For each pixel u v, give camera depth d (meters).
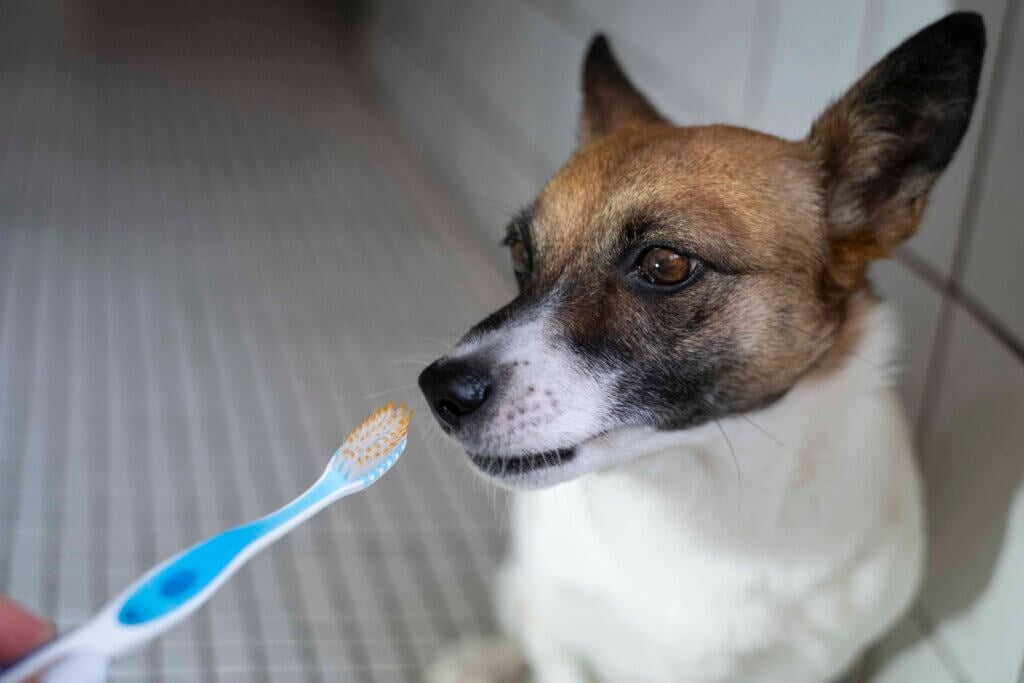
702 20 0.71
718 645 0.57
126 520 0.75
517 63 0.97
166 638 0.68
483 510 0.77
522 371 0.51
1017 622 0.52
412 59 1.35
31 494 0.77
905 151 0.53
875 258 0.54
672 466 0.54
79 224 1.16
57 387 0.88
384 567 0.73
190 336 0.95
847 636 0.58
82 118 1.48
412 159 1.34
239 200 1.23
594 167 0.55
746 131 0.56
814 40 0.62
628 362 0.52
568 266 0.54
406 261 1.08
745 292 0.52
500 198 1.05
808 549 0.55
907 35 0.56
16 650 0.40
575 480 0.57
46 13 1.96
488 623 0.69
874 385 0.55
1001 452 0.53
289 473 0.79
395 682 0.66
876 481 0.54
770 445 0.54
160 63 1.72
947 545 0.57
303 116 1.50
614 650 0.60
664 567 0.56
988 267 0.53
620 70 0.64
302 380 0.89
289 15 1.99
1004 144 0.52
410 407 0.83
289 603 0.71
